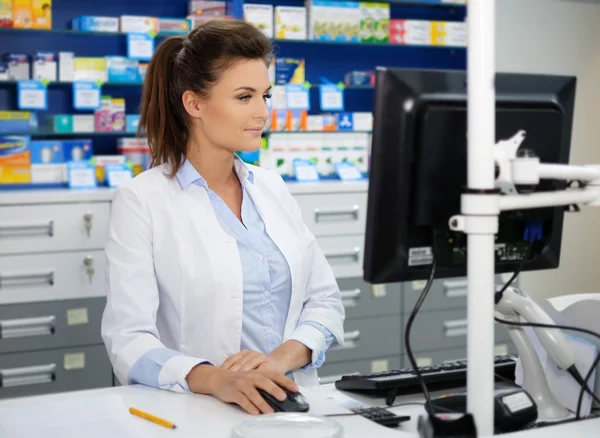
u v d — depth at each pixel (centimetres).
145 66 417
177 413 146
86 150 411
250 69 179
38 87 396
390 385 157
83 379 375
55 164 404
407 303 425
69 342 372
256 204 193
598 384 156
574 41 482
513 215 150
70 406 148
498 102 144
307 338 182
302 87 437
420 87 138
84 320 374
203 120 182
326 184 412
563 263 480
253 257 188
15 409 147
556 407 153
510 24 463
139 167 418
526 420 138
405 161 138
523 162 132
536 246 157
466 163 141
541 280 474
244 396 146
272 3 456
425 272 145
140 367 165
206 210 186
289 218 198
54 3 419
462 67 497
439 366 170
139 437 133
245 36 179
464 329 438
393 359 424
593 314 160
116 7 431
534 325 150
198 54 179
